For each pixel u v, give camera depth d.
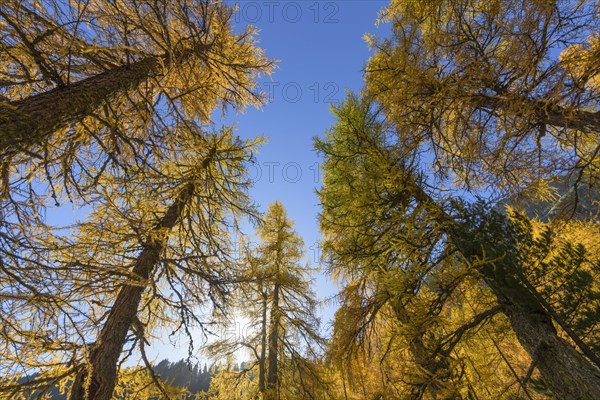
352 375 5.95
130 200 3.91
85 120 3.68
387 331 5.36
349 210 6.19
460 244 4.65
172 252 5.06
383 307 5.96
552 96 3.45
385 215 5.75
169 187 4.66
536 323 3.81
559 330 4.80
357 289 6.62
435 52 4.43
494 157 4.84
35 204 2.71
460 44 4.21
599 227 5.59
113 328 3.87
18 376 2.95
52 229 2.37
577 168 4.27
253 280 5.56
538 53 3.34
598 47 3.08
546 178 4.71
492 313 4.29
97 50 2.92
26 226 2.38
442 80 4.34
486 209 4.41
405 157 5.48
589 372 3.17
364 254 5.95
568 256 4.03
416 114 5.12
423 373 4.05
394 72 4.95
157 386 4.17
